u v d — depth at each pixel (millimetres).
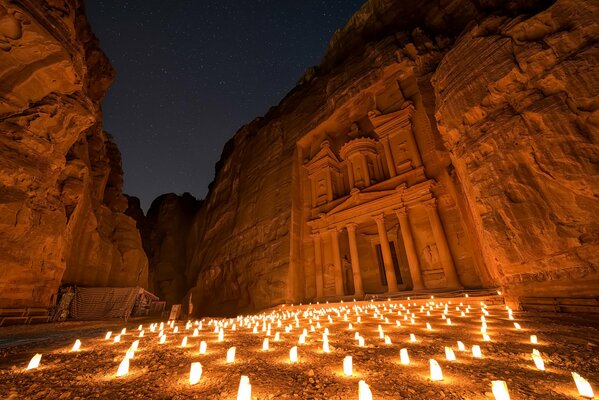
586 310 8648
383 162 26094
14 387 4094
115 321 18875
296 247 27031
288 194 29375
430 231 20531
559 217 9594
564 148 9430
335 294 23922
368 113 26516
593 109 8906
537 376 4176
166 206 58438
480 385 3850
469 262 18031
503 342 6410
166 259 50594
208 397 3629
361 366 4926
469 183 12867
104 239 26359
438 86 15477
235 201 38750
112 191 32594
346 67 30609
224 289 31703
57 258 15078
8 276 12602
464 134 13156
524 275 10406
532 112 10312
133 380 4410
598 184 8664
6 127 12727
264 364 5230
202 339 8648
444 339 7035
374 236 25891
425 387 3830
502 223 11055
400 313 13062
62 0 13602
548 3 11219
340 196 28531
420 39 24531
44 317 14414
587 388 3381
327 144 29734
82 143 21797
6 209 12438
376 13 32500
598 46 8984
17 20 11359
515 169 10859
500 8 13945
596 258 8734
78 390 3965
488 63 12234
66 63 13430
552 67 9984
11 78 12344
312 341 7504
